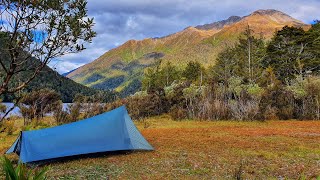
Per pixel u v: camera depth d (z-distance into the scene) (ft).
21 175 11.69
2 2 16.79
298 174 30.63
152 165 35.58
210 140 53.93
